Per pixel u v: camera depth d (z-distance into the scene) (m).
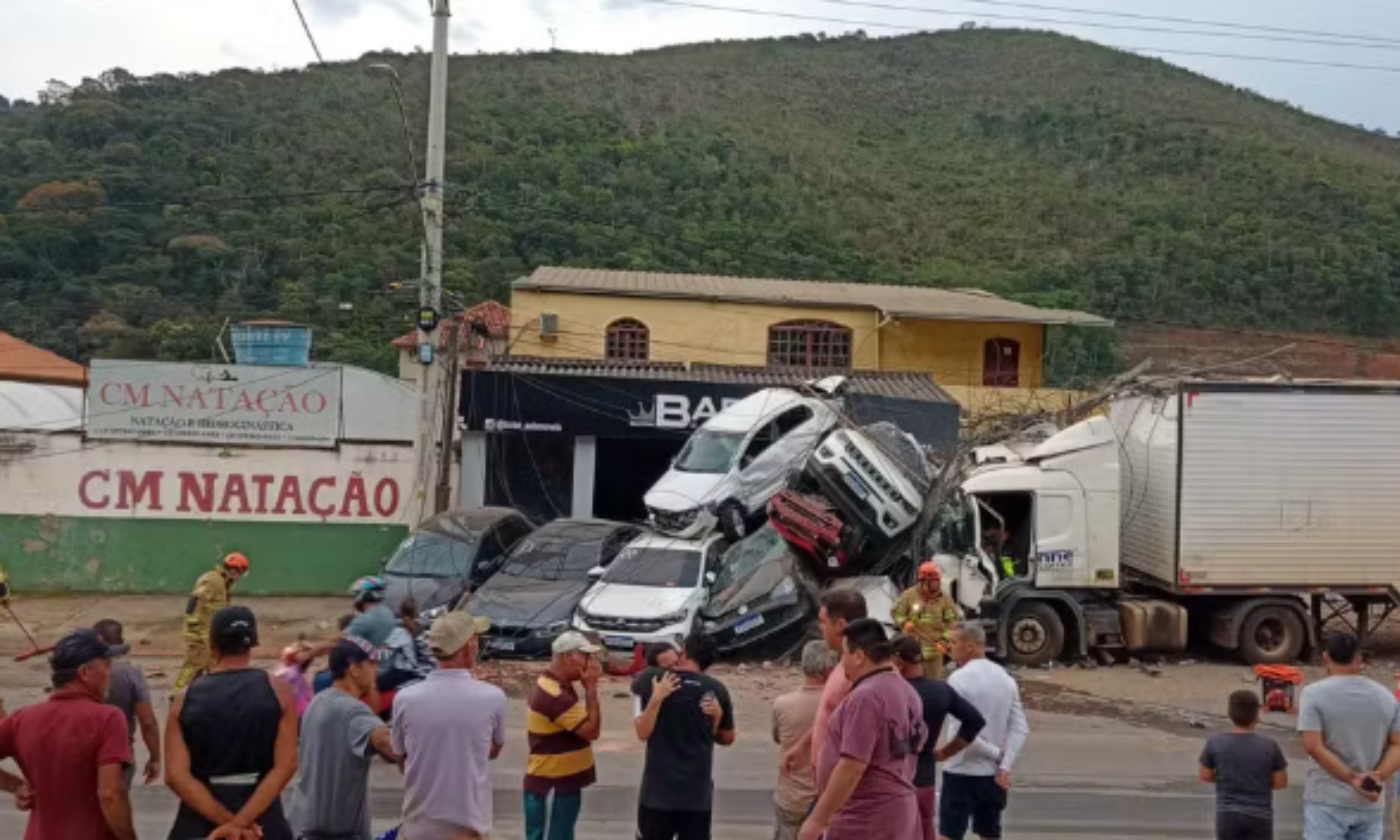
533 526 23.67
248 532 24.17
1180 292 47.94
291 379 25.17
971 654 7.70
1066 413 21.83
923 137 86.06
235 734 5.53
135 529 24.02
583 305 32.66
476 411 26.22
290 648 8.20
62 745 5.41
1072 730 14.41
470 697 6.06
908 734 5.61
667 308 32.81
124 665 7.91
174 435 25.02
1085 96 97.88
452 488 26.20
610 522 22.36
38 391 31.64
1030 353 34.22
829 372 29.09
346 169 44.84
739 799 10.44
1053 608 18.78
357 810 6.14
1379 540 19.22
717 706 6.95
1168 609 19.02
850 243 51.72
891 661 5.75
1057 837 9.52
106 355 38.56
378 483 25.03
